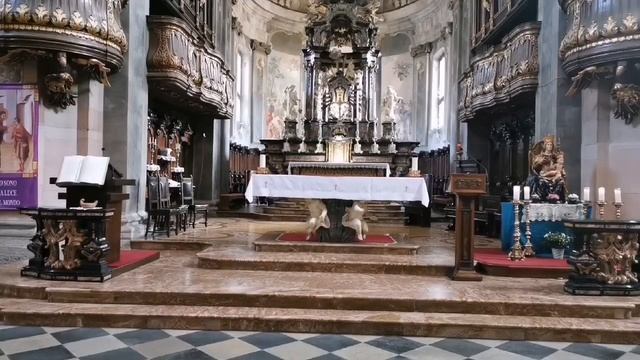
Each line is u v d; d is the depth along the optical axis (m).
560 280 6.16
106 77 8.08
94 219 5.57
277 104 21.11
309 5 18.89
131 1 8.87
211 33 14.90
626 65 7.14
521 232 7.40
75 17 7.30
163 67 9.76
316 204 7.87
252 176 7.43
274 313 4.89
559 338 4.60
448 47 17.53
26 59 7.75
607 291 5.31
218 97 12.90
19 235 7.81
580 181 8.29
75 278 5.59
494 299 5.09
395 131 17.92
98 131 8.56
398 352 4.20
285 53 21.42
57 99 7.95
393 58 21.06
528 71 9.40
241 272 6.39
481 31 13.90
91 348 4.16
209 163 14.96
